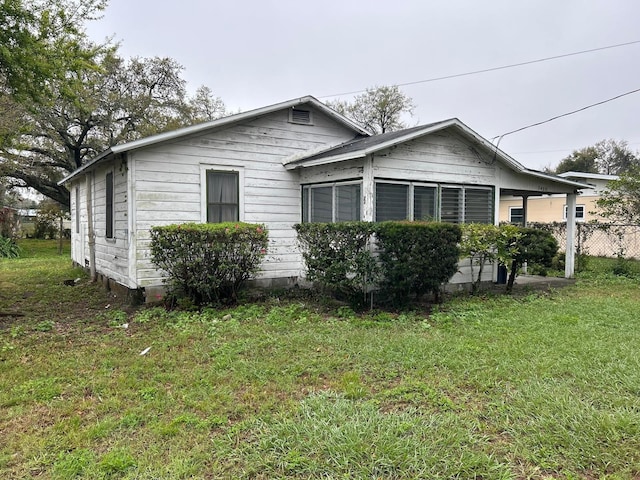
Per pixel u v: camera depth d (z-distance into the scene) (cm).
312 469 256
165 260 692
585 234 1345
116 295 867
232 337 545
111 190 884
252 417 323
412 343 506
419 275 687
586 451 272
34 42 660
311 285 880
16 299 847
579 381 385
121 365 449
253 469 257
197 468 261
